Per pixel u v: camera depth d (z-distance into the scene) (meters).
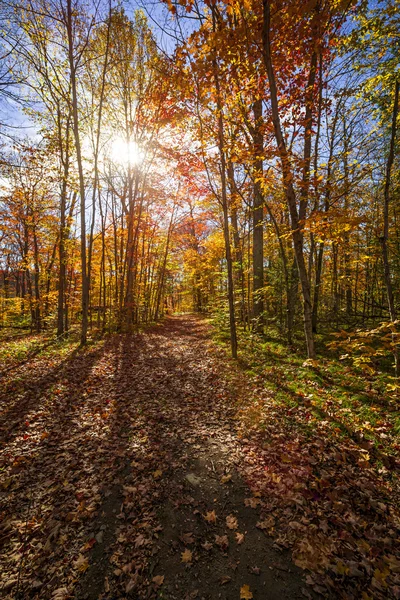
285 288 10.18
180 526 2.93
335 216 5.42
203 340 12.68
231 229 13.02
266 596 2.20
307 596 2.17
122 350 11.28
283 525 2.80
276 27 5.57
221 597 2.23
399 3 5.86
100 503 3.27
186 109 8.62
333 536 2.61
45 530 2.91
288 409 5.05
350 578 2.25
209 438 4.53
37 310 20.23
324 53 7.64
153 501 3.28
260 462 3.79
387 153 8.35
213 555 2.59
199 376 7.57
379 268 8.36
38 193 15.63
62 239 13.52
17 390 6.75
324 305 13.73
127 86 14.98
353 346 3.94
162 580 2.39
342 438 4.00
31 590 2.33
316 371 6.59
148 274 26.77
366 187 9.16
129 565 2.51
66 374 8.01
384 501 2.93
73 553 2.65
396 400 4.66
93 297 26.02
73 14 10.63
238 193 9.98
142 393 6.64
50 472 3.84
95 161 12.42
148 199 19.16
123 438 4.67
